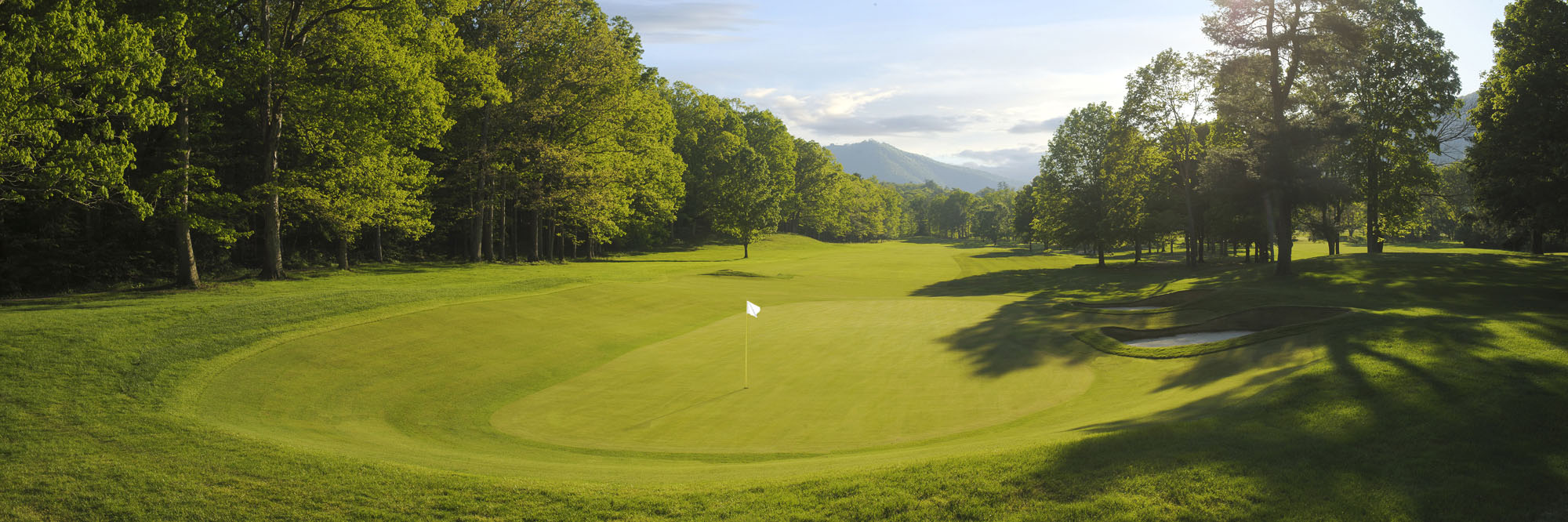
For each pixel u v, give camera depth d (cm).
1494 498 677
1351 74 3706
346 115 2619
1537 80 2308
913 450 1027
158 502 766
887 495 751
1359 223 5453
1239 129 4047
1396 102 3866
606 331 2291
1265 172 3150
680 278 4088
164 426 1034
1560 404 897
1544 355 1133
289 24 2636
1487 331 1344
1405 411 916
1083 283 4369
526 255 6034
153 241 3172
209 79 2122
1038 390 1531
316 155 3203
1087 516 680
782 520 710
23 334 1413
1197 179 4953
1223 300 2597
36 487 796
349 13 2714
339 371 1542
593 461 1030
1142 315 2538
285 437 1052
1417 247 7688
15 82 1449
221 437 984
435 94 2847
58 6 1584
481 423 1316
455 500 777
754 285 4050
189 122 2619
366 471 861
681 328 2538
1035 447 859
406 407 1393
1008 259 7094
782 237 10069
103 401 1148
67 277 2812
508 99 3750
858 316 2778
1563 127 2216
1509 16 2830
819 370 1759
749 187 7531
